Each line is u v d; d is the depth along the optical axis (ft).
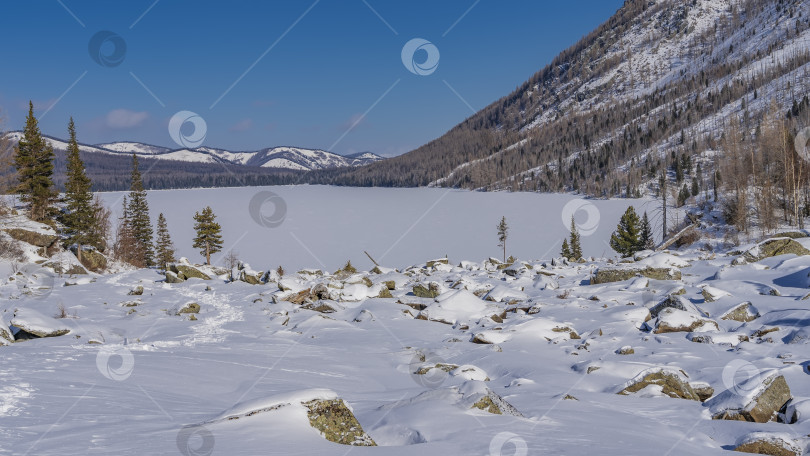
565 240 298.35
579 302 65.21
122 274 110.22
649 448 19.29
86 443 16.20
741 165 220.64
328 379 34.12
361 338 52.16
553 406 26.58
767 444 20.97
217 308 69.87
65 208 219.82
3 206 191.42
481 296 75.15
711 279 73.56
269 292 80.64
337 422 19.94
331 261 488.85
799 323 45.29
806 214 197.06
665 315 50.03
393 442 20.42
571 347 45.91
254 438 17.42
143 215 266.77
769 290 57.88
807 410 25.16
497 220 580.30
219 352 41.16
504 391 31.71
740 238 189.57
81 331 50.06
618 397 30.27
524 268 95.04
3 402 21.02
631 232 235.40
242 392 28.14
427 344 49.14
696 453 19.74
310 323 58.75
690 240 192.65
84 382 26.50
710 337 44.14
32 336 46.60
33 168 194.70
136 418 20.07
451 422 21.27
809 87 636.48
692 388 31.17
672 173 568.82
